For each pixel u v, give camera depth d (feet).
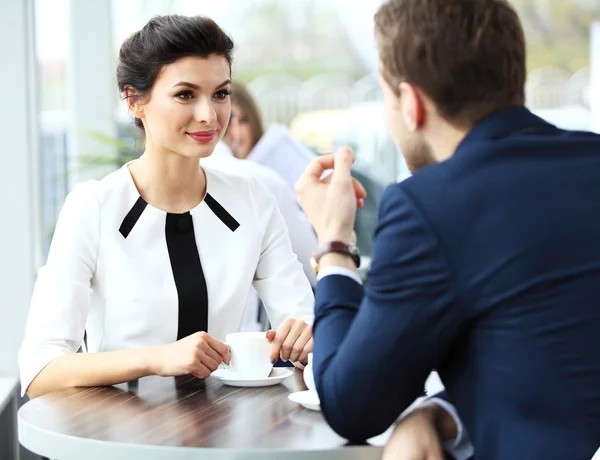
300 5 32.63
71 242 7.39
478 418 4.42
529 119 4.71
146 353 6.40
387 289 4.42
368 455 4.77
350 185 5.14
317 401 5.67
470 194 4.40
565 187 4.42
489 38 4.54
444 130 4.71
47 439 5.17
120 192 7.66
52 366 6.66
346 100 26.43
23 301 13.20
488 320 4.36
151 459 4.81
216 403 5.83
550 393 4.27
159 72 7.27
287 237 8.30
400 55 4.64
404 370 4.42
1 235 13.17
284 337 6.76
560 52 34.01
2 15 13.04
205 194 7.90
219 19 31.63
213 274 7.68
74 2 14.29
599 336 4.29
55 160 14.57
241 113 13.99
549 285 4.30
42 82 14.46
